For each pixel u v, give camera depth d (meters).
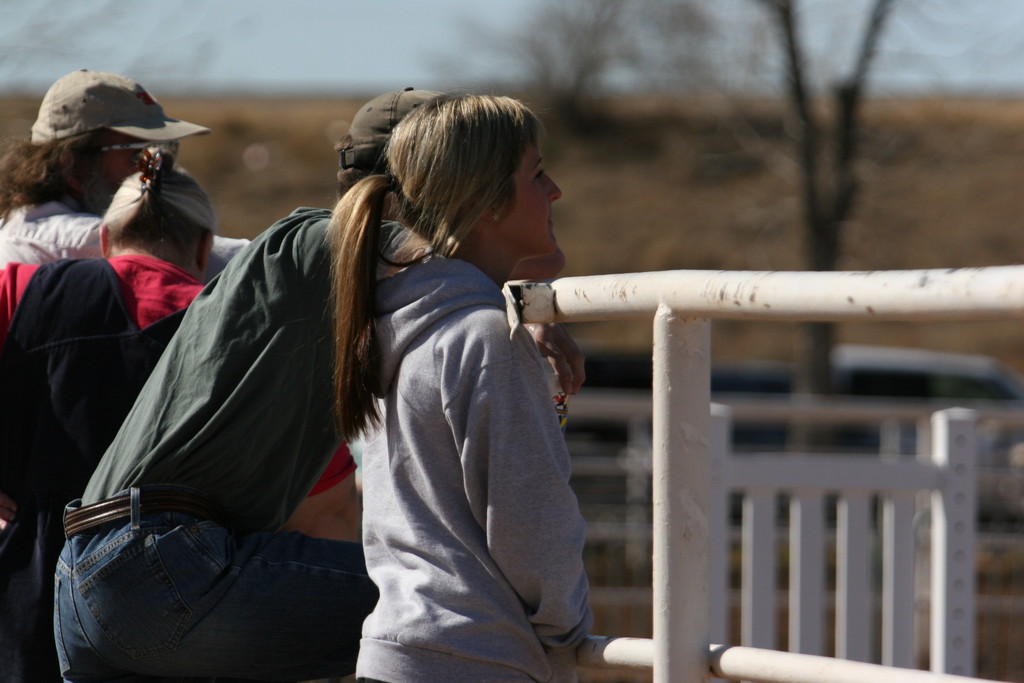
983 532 21.23
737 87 37.84
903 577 13.82
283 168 100.50
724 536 13.57
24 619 7.30
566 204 95.12
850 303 4.34
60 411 7.39
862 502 13.76
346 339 5.94
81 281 7.66
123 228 8.14
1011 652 21.19
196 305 6.75
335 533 8.03
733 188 92.38
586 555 21.77
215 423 6.33
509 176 6.05
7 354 7.50
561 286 5.55
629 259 87.75
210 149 103.75
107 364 7.43
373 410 5.99
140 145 9.84
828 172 37.19
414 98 7.86
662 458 5.23
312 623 6.52
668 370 5.18
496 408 5.56
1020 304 3.79
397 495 5.89
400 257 5.95
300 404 6.55
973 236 85.62
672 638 5.22
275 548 6.63
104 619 6.34
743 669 5.04
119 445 6.62
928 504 17.80
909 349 81.94
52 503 7.34
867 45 33.41
